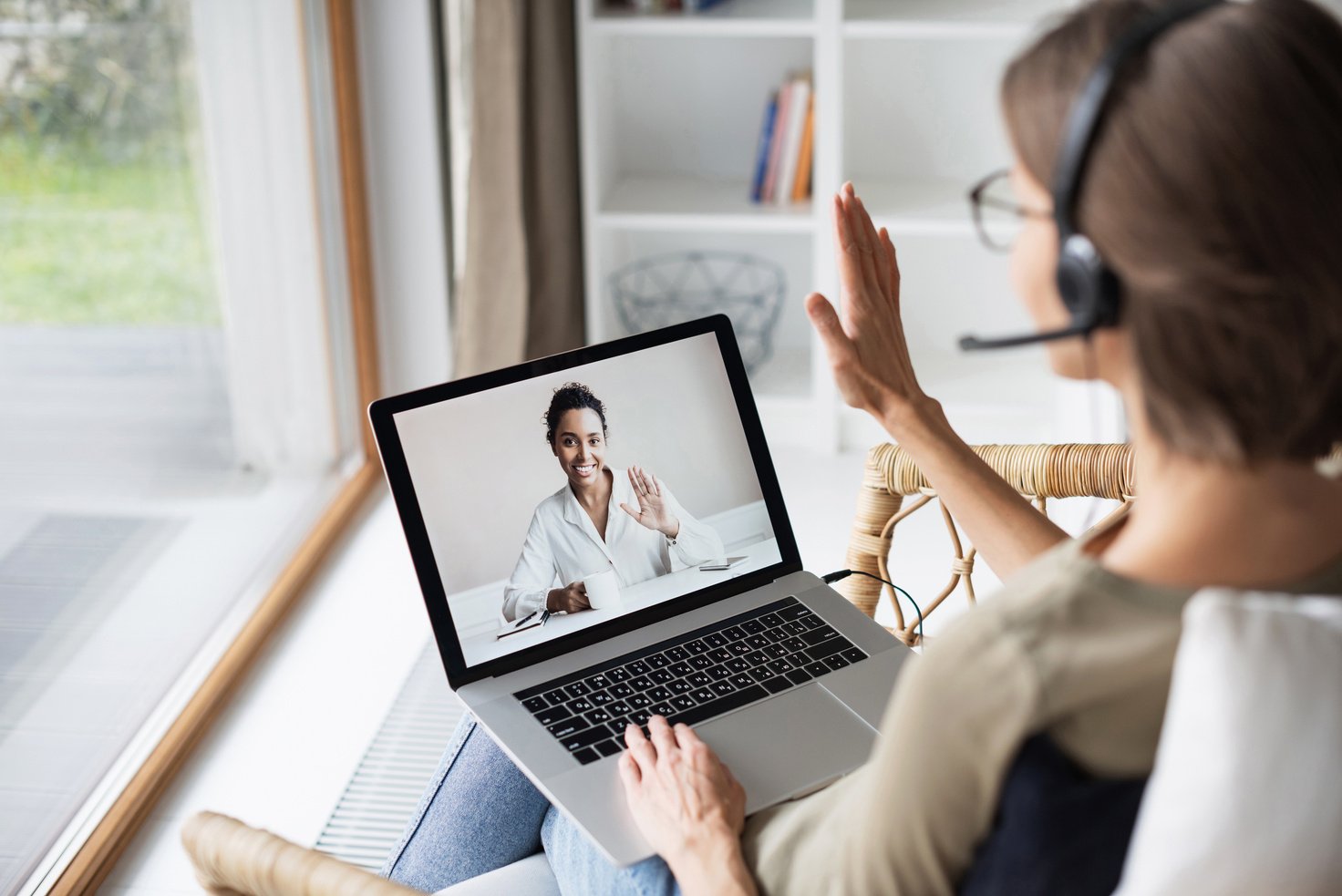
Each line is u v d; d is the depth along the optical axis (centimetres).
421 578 100
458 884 109
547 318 286
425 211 275
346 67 260
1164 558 57
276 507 241
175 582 202
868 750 94
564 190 277
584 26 262
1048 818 58
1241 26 52
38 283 164
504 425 105
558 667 103
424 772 188
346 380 275
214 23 212
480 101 261
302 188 249
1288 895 51
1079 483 123
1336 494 58
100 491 180
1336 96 51
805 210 279
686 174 308
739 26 260
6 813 157
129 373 188
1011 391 288
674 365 111
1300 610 52
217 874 90
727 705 98
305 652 218
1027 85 57
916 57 289
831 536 254
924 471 94
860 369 93
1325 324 51
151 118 193
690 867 82
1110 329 56
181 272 204
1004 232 265
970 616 58
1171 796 52
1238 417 53
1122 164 52
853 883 66
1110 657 55
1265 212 50
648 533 109
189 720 194
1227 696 51
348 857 171
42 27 163
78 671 174
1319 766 50
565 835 106
